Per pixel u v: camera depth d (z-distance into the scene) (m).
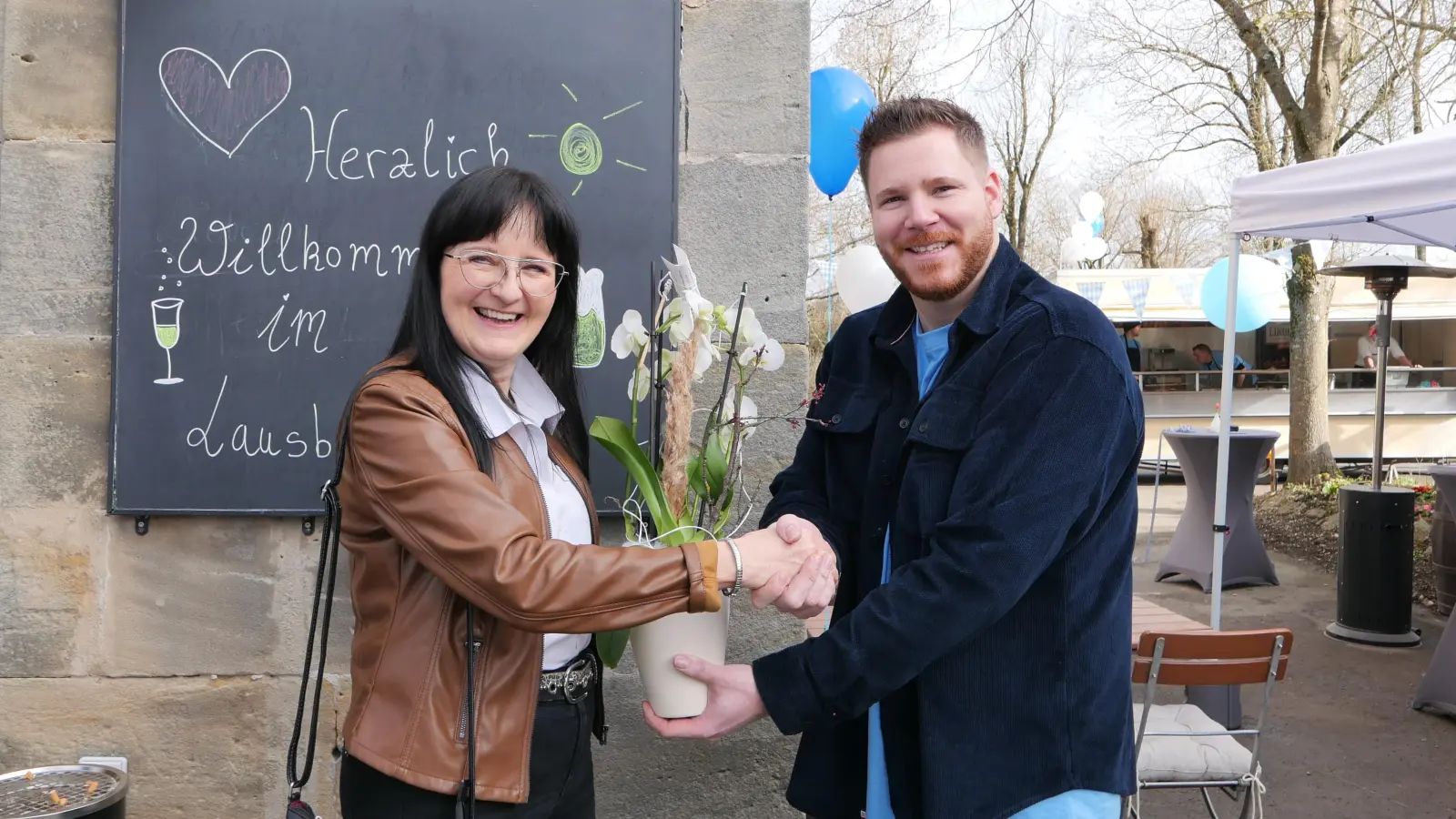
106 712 2.34
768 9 2.37
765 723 2.42
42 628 2.32
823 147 3.96
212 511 2.29
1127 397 1.47
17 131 2.28
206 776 2.36
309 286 2.29
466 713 1.33
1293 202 3.96
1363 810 3.32
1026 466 1.41
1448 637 4.17
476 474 1.30
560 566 1.27
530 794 1.43
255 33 2.27
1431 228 4.25
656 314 1.67
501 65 2.30
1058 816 1.47
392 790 1.33
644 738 2.41
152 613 2.33
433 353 1.39
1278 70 8.79
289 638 2.35
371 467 1.33
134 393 2.27
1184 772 2.66
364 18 2.29
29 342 2.29
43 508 2.31
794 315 2.39
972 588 1.38
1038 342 1.46
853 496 1.75
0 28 2.28
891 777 1.56
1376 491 5.31
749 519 2.39
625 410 2.32
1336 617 5.72
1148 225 19.44
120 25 2.25
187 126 2.27
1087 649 1.49
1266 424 12.52
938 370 1.60
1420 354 13.38
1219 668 2.60
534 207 1.41
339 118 2.29
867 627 1.43
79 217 2.29
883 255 1.58
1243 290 8.16
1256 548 6.65
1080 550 1.49
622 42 2.31
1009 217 17.47
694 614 1.52
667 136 2.32
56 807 1.90
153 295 2.27
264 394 2.29
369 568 1.38
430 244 1.41
